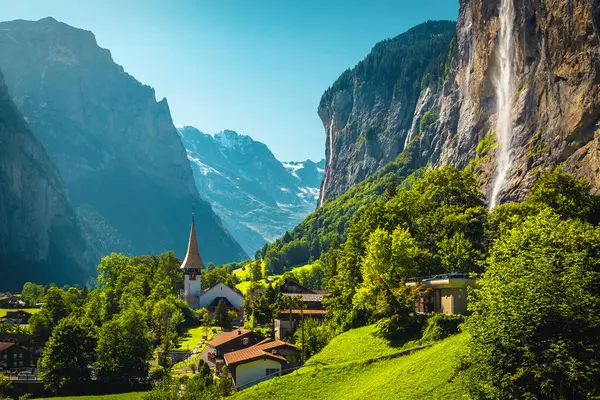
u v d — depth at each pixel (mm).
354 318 90375
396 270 87562
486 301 50031
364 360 72625
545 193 89750
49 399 97750
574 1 145750
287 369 85062
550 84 161250
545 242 52844
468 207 104562
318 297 145750
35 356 146750
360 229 106750
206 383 86688
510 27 193250
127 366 109125
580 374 41531
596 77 141875
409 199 109625
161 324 149500
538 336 45438
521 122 180000
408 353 69938
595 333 45562
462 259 86375
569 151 151125
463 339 62531
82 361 108062
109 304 180500
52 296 179875
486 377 47188
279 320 124438
